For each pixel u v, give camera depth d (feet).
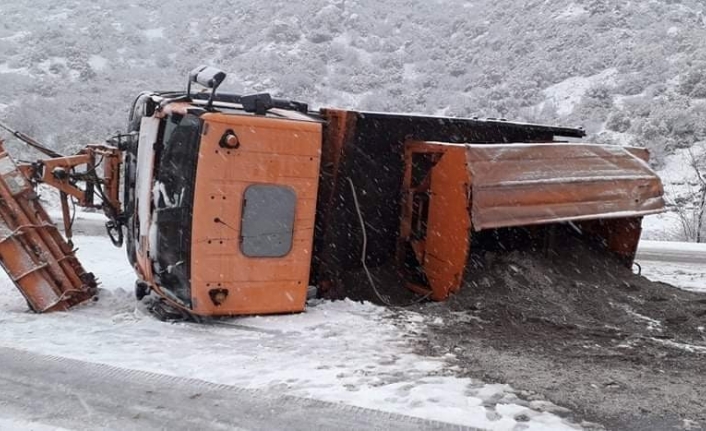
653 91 114.11
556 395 16.35
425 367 17.97
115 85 136.77
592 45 138.92
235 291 21.59
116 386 16.43
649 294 26.43
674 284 34.86
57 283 24.41
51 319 22.53
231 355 18.63
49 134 106.52
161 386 16.43
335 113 25.05
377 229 26.55
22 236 23.91
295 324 21.54
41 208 24.81
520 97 129.18
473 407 15.34
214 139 20.74
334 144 25.04
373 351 19.22
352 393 16.01
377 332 21.09
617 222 29.50
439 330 21.59
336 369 17.62
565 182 24.76
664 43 133.69
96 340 19.95
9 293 27.91
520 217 23.71
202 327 21.43
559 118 116.16
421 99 134.72
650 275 37.78
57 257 24.72
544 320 22.89
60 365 17.78
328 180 25.17
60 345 19.47
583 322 23.12
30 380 16.79
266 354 18.75
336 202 25.39
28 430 14.15
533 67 137.49
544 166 24.41
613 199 26.05
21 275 23.72
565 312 23.72
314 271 25.98
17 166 24.52
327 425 14.39
